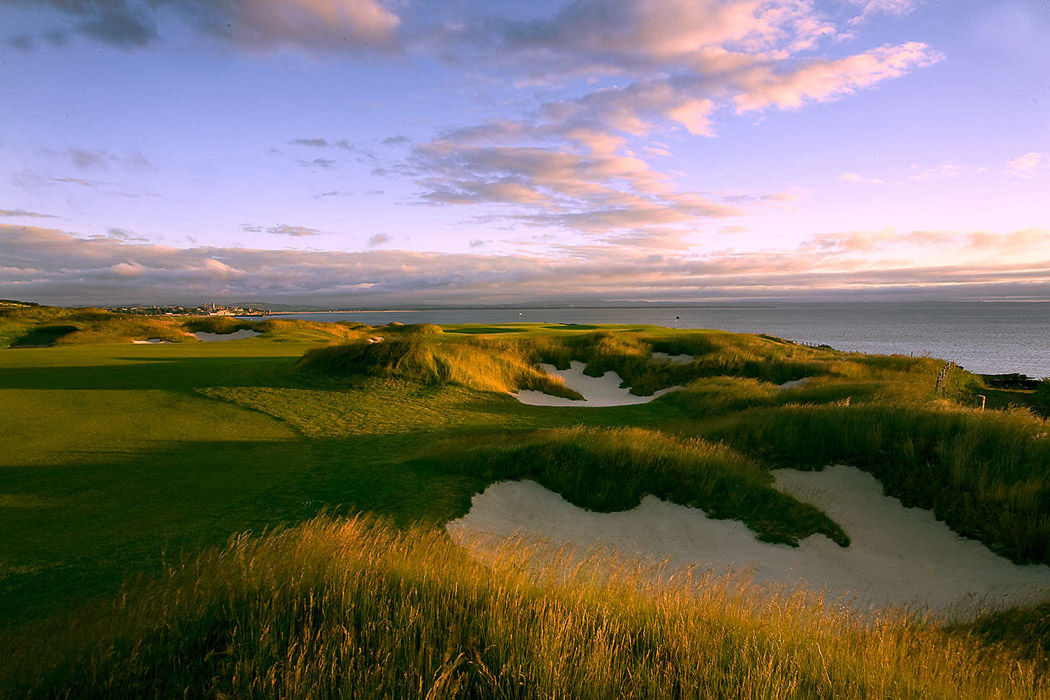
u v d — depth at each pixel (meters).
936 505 10.35
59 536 7.73
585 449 11.74
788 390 21.64
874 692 3.98
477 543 8.23
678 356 30.09
